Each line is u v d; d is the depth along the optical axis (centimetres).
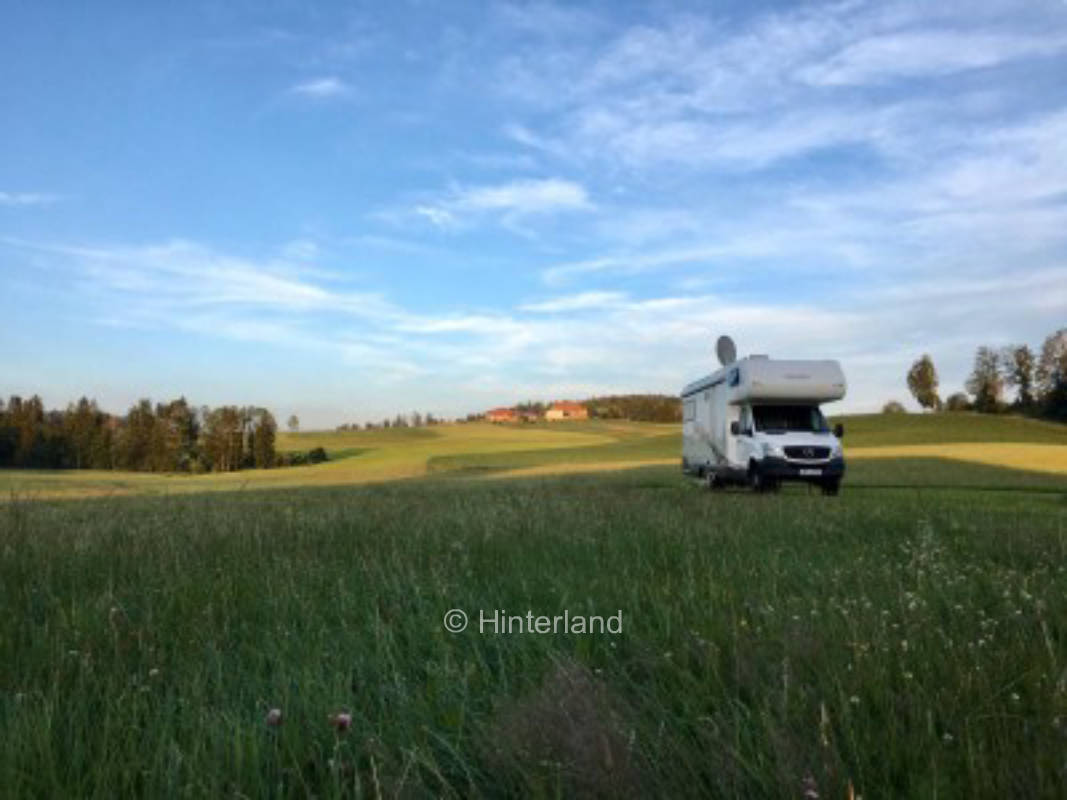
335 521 1144
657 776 301
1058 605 530
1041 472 3512
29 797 288
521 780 307
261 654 456
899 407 12756
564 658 431
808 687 376
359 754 332
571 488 2475
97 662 439
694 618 509
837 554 848
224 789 301
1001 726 328
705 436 2812
